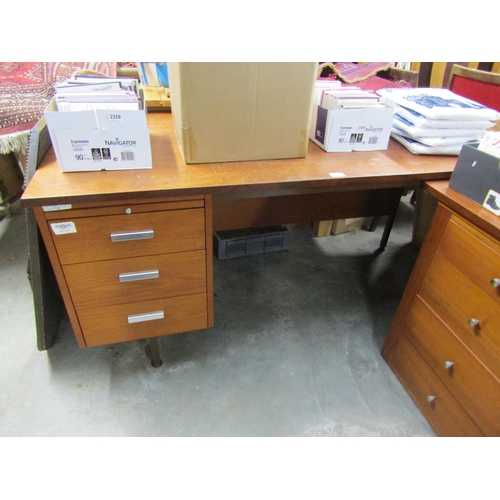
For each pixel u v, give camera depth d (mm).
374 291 1749
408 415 1203
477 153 919
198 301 1157
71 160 919
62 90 1065
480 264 915
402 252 2049
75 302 1031
